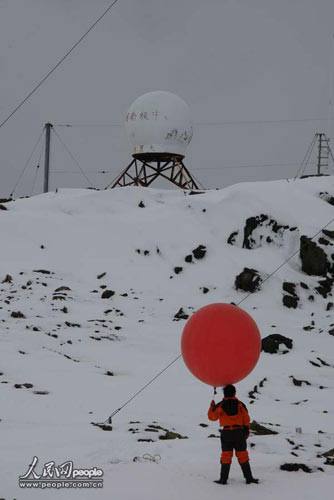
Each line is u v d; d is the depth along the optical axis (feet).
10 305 99.40
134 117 208.13
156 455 35.63
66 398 55.93
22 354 71.61
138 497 27.14
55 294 108.17
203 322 30.81
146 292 119.65
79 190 181.47
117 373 69.41
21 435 41.06
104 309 103.09
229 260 134.72
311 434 45.47
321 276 131.85
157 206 157.79
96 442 38.91
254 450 39.55
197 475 31.55
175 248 138.72
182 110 208.23
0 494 27.55
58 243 137.39
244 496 27.63
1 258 129.18
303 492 28.45
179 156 209.46
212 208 151.02
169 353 80.69
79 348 78.38
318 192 164.14
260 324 103.19
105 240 140.26
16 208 156.66
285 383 69.62
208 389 63.72
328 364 79.36
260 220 147.64
